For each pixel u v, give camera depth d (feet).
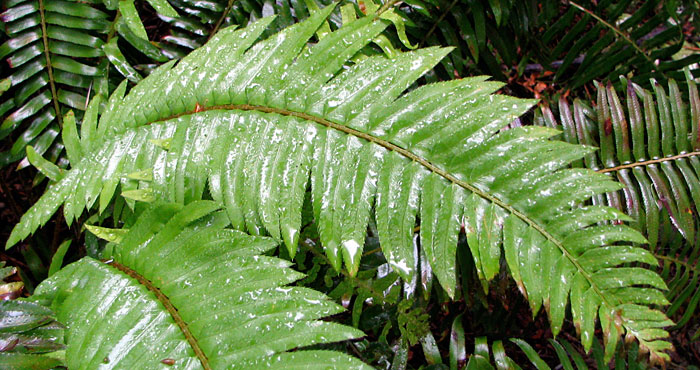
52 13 2.31
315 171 1.92
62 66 2.35
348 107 1.95
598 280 1.81
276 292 1.81
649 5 2.62
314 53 2.02
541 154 1.84
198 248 1.89
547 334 2.84
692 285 2.48
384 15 2.18
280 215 1.90
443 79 2.55
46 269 2.43
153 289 1.86
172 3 2.41
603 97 2.39
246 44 2.09
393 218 1.87
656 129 2.35
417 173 1.88
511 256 1.81
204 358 1.74
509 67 2.71
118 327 1.81
